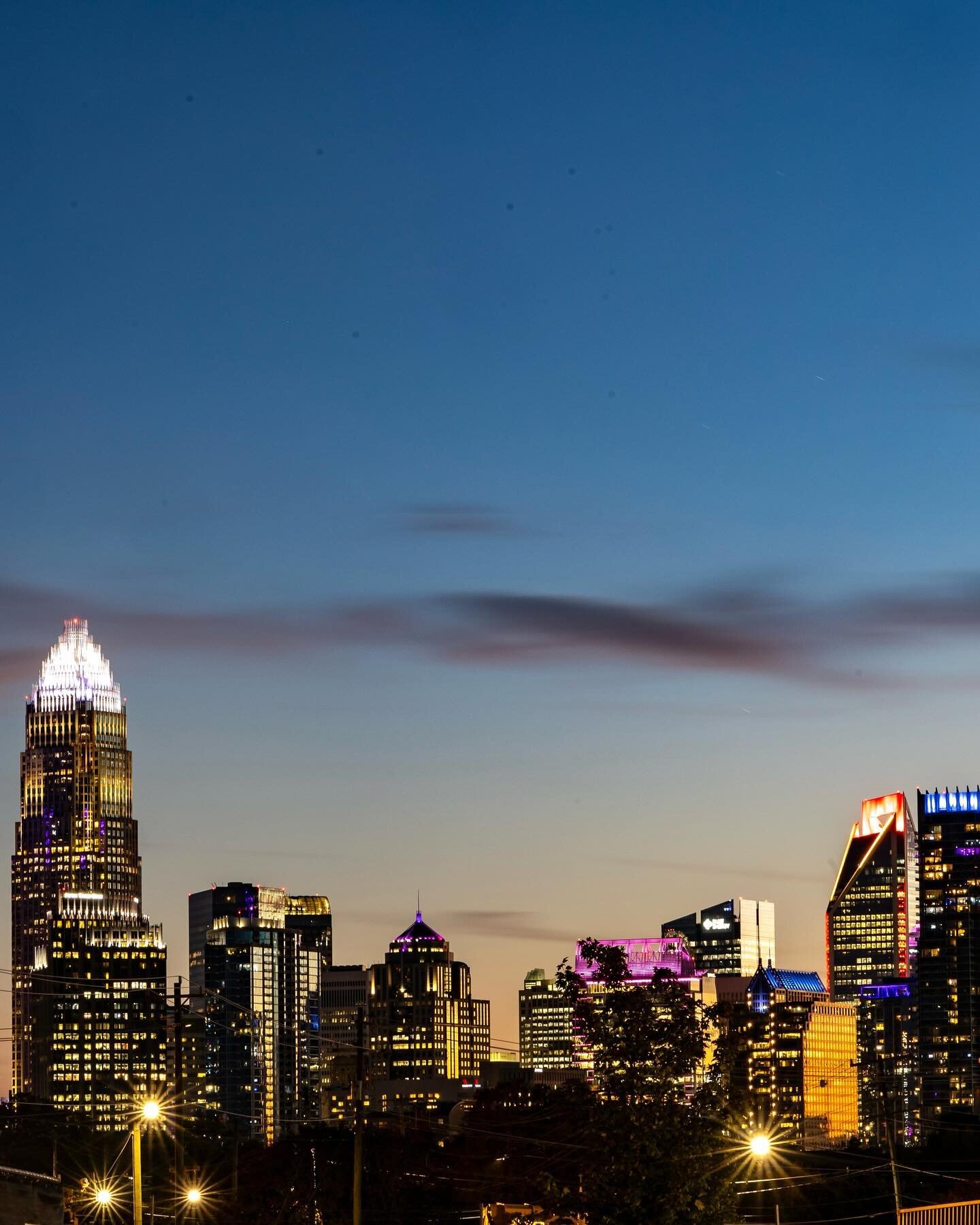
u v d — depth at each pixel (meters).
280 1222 185.62
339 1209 192.38
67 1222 180.75
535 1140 146.62
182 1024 131.00
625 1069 85.38
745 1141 85.00
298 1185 197.38
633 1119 83.88
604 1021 86.12
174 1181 171.62
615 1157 83.94
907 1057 155.25
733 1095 85.38
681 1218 84.31
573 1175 139.12
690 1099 85.88
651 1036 85.31
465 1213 196.25
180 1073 129.12
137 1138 125.31
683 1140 83.69
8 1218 143.75
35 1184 148.50
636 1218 83.81
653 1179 83.81
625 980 88.12
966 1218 133.25
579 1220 96.44
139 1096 147.00
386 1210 193.75
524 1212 174.50
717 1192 84.88
